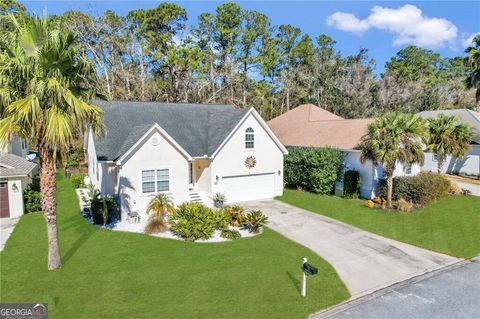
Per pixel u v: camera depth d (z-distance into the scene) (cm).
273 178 2645
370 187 2475
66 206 2225
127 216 1944
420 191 2238
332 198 2561
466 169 3247
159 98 4966
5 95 1075
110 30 4684
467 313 1012
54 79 1063
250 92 5625
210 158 2316
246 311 985
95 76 1243
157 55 4700
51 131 1047
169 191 2095
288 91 5922
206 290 1105
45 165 1177
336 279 1216
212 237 1656
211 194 2369
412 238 1681
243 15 5609
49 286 1117
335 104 5656
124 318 938
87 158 3259
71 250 1444
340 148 2664
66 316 945
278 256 1417
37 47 1105
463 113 3572
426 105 5691
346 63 5862
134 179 1970
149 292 1086
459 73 7744
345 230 1805
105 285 1129
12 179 1992
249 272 1249
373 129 2148
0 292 1074
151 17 4841
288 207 2311
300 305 1029
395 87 5706
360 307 1038
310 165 2725
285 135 3494
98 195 2069
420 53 7788
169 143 2062
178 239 1617
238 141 2441
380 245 1585
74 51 1149
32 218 1966
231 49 5469
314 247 1549
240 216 1853
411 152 2112
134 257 1375
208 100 5166
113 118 2348
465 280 1234
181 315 956
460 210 2133
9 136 1056
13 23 1129
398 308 1034
